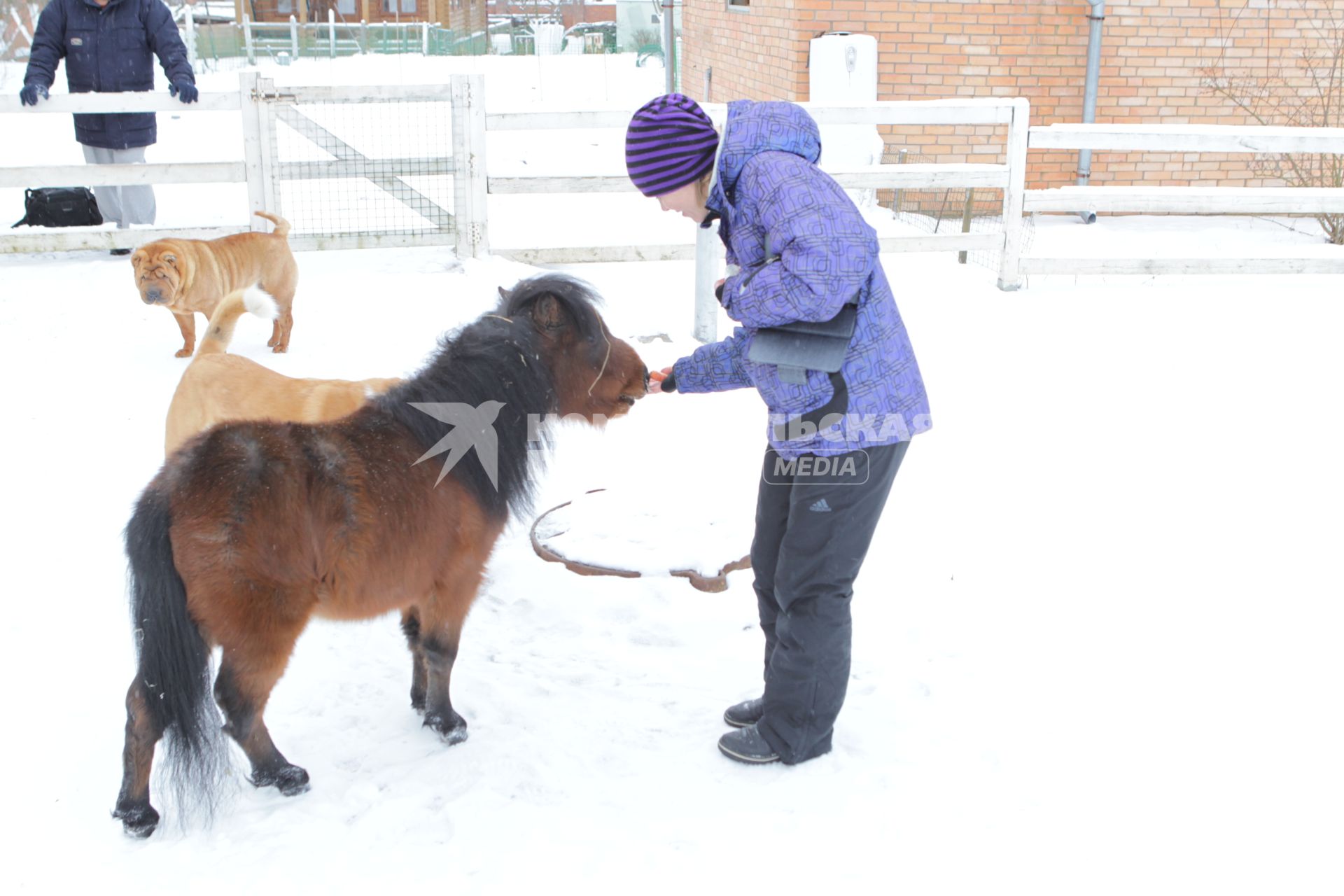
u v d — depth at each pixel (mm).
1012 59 10344
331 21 27500
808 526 2684
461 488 2785
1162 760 2887
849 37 9742
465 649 3562
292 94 7727
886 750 2973
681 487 4730
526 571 4047
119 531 4199
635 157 2494
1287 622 3576
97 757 2895
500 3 35312
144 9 7883
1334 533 4203
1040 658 3404
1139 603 3725
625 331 6809
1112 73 10445
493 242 8828
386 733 3115
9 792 2742
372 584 2691
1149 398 5723
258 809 2748
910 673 3350
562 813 2717
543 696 3287
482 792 2791
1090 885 2438
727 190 2494
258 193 7918
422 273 7809
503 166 12344
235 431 2615
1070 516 4391
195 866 2518
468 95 7715
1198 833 2602
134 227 8133
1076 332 6926
